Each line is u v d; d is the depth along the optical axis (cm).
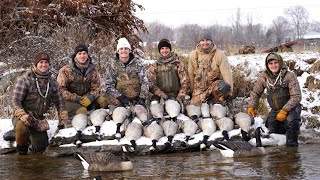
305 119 1196
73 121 1016
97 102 1130
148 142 985
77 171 810
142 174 772
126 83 1131
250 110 1102
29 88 1006
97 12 1653
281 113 1045
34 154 998
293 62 1493
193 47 2069
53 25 1598
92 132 1009
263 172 760
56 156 967
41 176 779
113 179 739
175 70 1165
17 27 1538
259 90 1112
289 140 1033
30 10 1563
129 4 1708
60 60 1385
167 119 1059
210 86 1176
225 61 1168
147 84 1142
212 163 849
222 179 719
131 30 1752
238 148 909
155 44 1884
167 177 744
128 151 972
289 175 735
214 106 1075
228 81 1161
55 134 1019
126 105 1119
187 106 1086
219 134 1022
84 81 1114
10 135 1022
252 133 1036
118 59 1153
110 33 1678
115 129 1013
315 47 1969
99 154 838
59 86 1094
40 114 1027
